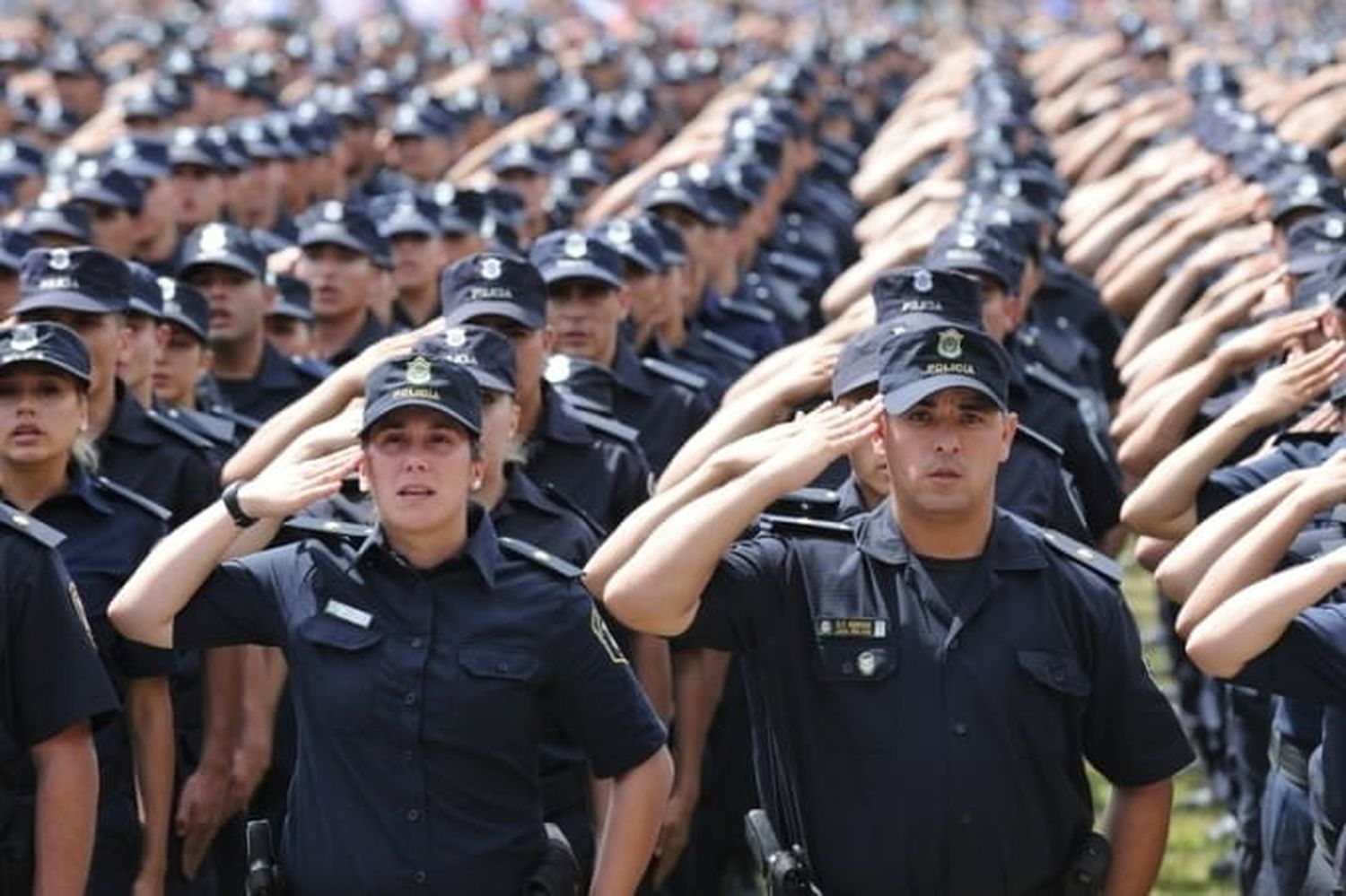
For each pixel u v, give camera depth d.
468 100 45.25
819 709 14.20
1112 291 27.72
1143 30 57.12
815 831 14.20
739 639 14.43
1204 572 14.78
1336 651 14.15
